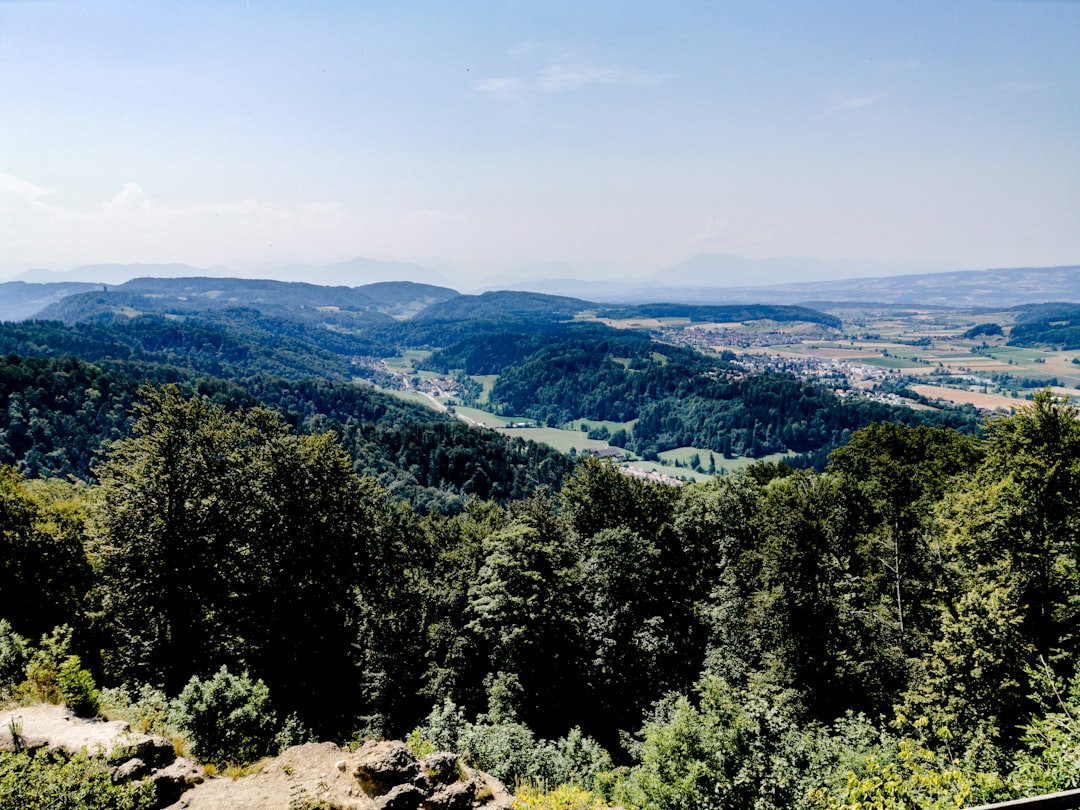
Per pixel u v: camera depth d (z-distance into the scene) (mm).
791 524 29969
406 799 10445
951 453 43500
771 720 16172
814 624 27672
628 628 33656
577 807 12023
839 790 12930
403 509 57438
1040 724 12578
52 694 13250
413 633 34000
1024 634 19172
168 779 10766
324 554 29656
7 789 9070
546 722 29266
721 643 31891
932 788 10516
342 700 28062
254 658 26438
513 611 31359
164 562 26547
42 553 27688
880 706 24812
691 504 47875
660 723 23562
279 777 11469
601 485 45844
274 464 30031
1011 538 22703
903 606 30766
